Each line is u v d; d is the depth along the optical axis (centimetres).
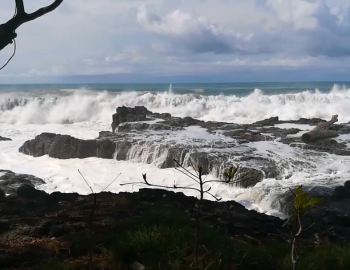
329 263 607
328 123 2169
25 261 589
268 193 1295
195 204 992
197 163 1627
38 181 1541
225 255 577
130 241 596
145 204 917
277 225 899
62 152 1942
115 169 1723
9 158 1958
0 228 724
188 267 526
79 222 765
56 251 620
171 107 3462
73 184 1529
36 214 831
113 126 2527
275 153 1677
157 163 1753
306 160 1591
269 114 3247
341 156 1655
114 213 827
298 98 3509
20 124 3181
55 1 667
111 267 561
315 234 849
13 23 645
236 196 1380
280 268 589
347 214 1061
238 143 1841
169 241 603
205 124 2314
